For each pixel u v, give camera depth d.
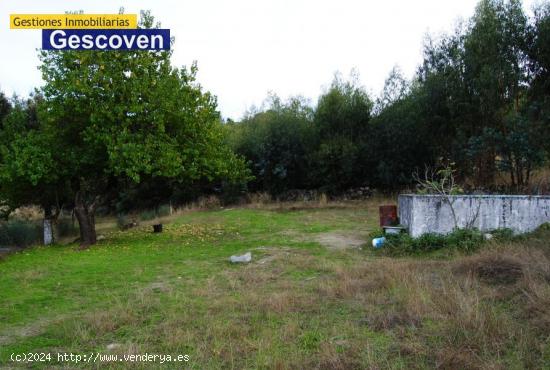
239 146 21.73
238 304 5.53
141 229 15.09
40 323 5.30
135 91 10.91
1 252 12.50
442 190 10.49
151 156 10.83
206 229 13.95
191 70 12.73
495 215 9.05
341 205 18.61
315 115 20.84
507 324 4.29
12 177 10.98
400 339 4.27
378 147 18.70
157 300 5.91
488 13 14.41
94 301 6.14
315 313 5.15
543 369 3.51
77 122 11.60
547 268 5.73
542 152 13.19
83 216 11.88
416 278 6.11
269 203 20.36
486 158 15.20
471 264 6.58
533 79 14.11
